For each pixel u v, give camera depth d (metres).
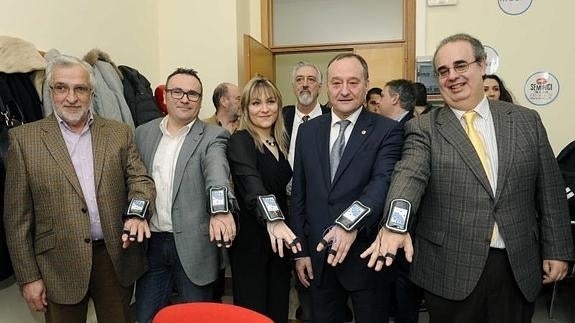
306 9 4.59
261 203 1.67
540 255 1.57
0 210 1.87
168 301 2.07
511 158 1.47
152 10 4.00
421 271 1.60
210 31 4.05
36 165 1.72
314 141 1.83
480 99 1.54
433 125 1.58
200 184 1.95
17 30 2.44
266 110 2.01
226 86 3.16
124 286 1.88
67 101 1.76
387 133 1.72
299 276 1.85
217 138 1.99
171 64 4.12
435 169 1.53
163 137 2.04
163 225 1.97
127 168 1.91
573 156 2.93
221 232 1.64
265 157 1.98
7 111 1.96
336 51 4.53
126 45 3.55
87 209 1.78
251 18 4.51
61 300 1.76
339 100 1.75
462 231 1.48
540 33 3.89
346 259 1.71
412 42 4.18
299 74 2.74
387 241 1.32
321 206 1.75
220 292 2.71
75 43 2.93
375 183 1.60
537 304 3.17
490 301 1.50
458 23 4.04
